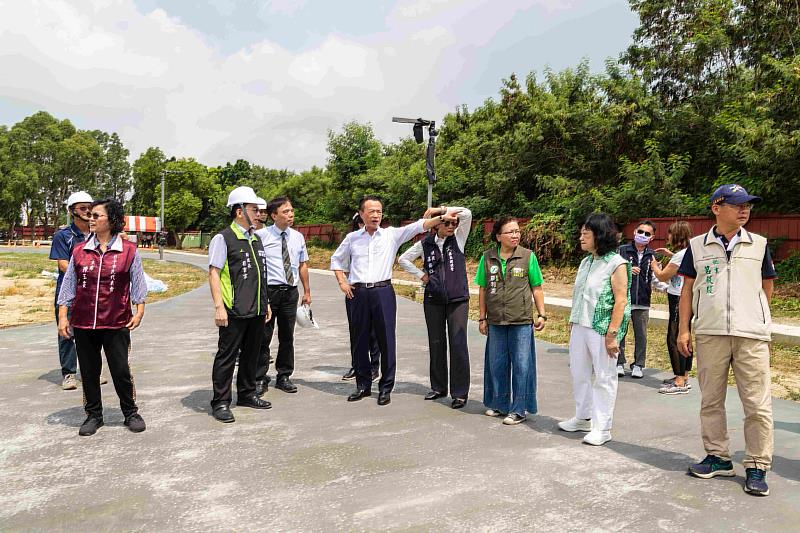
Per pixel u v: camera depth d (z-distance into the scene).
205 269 28.31
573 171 21.83
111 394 5.85
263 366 5.96
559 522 3.08
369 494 3.44
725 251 3.74
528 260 4.96
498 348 5.04
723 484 3.64
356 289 5.64
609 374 4.42
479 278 5.22
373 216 5.56
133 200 83.56
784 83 14.30
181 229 66.12
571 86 23.00
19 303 14.23
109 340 4.59
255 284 5.20
